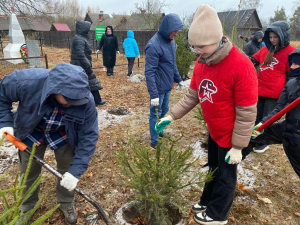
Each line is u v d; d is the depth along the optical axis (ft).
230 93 5.98
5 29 101.71
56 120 6.64
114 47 30.09
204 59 6.00
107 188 9.77
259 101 12.09
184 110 7.66
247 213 8.50
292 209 8.70
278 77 11.10
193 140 13.58
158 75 11.41
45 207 8.64
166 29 10.67
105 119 16.34
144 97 21.91
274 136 8.13
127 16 92.79
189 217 8.16
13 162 11.22
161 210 7.41
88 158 6.75
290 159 8.13
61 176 6.52
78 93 5.39
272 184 9.98
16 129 6.85
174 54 11.71
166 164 7.20
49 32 78.84
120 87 25.35
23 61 37.40
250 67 5.65
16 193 4.48
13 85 6.30
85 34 17.25
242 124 5.98
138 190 7.90
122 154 7.59
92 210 8.56
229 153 6.37
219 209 7.30
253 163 11.46
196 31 5.46
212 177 7.49
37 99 6.22
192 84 7.36
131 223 7.98
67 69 5.57
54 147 7.09
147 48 10.90
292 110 7.45
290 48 10.73
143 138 13.91
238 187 9.65
